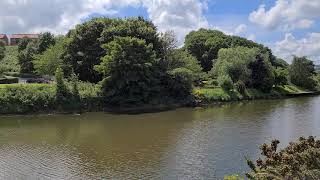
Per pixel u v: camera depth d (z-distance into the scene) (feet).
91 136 169.58
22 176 113.60
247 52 350.23
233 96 311.06
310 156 60.18
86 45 295.89
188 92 279.28
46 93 234.38
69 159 131.44
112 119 215.10
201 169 117.29
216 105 282.15
